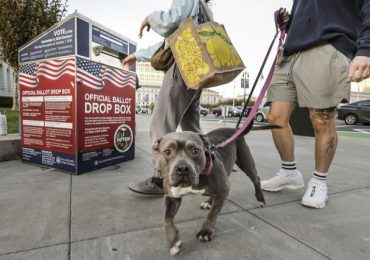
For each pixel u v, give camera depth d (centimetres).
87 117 347
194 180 174
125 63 312
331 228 212
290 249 182
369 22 198
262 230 207
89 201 255
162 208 242
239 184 319
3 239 186
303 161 453
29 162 387
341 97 240
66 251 173
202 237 189
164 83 267
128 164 400
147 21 263
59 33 334
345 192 297
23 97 381
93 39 347
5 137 425
